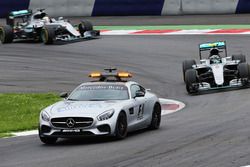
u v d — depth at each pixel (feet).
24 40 382.63
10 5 447.83
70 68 299.99
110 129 149.69
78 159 130.11
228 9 406.41
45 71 295.89
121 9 433.07
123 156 131.13
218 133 156.04
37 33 364.99
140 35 371.76
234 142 141.38
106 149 141.18
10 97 240.32
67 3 440.45
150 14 426.51
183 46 334.85
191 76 242.37
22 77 285.43
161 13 423.64
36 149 146.72
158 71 287.89
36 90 257.55
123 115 154.92
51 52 336.29
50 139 154.51
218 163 119.96
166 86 261.03
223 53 309.42
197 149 135.23
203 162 121.49
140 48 336.29
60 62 312.91
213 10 409.90
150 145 143.64
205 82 247.09
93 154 135.33
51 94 245.86
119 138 153.89
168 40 352.49
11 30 369.71
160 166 119.55
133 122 160.66
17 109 217.36
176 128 171.32
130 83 169.58
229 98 227.40
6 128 181.37
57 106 156.87
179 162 122.52
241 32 357.61
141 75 281.33
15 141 160.76
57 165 124.57
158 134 161.68
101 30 396.98
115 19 426.51
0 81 278.67
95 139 158.71
